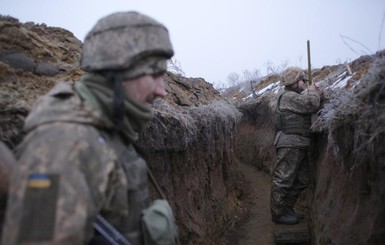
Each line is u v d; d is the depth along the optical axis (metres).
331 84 5.76
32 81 2.84
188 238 4.07
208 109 5.40
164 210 1.67
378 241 2.26
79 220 1.16
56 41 3.91
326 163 4.18
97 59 1.50
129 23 1.53
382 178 2.25
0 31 3.04
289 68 5.26
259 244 5.18
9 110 2.21
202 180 5.03
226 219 5.77
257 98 11.65
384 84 2.44
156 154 3.56
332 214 3.33
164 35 1.62
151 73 1.57
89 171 1.29
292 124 5.08
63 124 1.30
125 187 1.45
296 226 5.28
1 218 1.40
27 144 1.30
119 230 1.52
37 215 1.12
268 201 7.07
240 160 10.78
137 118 1.60
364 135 2.47
